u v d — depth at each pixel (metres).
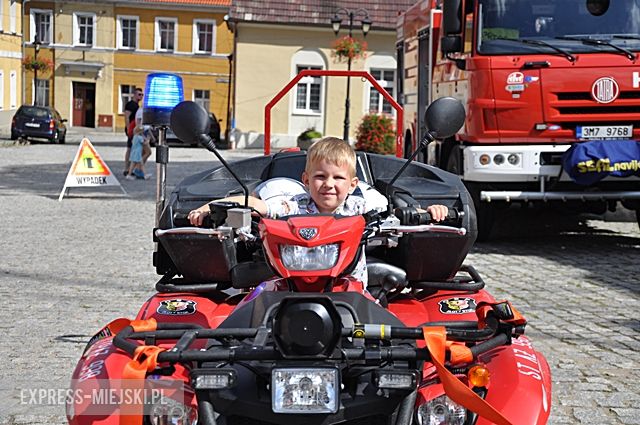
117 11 63.81
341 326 3.42
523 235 13.27
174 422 3.69
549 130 11.05
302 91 44.03
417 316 4.80
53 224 14.24
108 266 10.54
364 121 33.56
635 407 5.61
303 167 5.92
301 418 3.53
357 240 3.88
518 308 8.38
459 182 5.52
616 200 11.58
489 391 3.82
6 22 56.28
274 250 3.83
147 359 3.55
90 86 64.88
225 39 63.53
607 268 10.54
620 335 7.41
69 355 6.76
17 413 5.43
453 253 5.00
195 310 4.82
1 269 10.27
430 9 14.38
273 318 3.47
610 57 10.98
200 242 4.87
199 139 4.30
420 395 3.75
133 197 18.48
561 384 6.07
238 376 3.69
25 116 44.16
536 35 11.13
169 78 6.67
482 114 11.16
